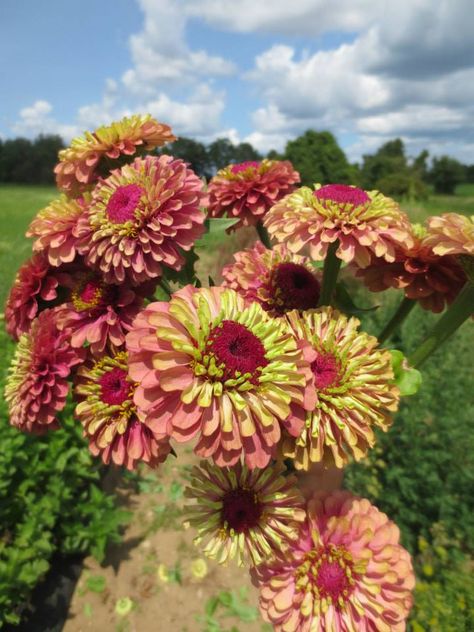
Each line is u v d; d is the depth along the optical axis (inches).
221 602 20.6
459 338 28.0
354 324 7.1
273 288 8.5
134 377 5.7
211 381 5.8
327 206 7.5
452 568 17.9
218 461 5.6
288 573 7.6
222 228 8.7
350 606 7.3
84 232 7.4
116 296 7.6
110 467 26.8
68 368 7.4
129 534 23.6
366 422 6.5
